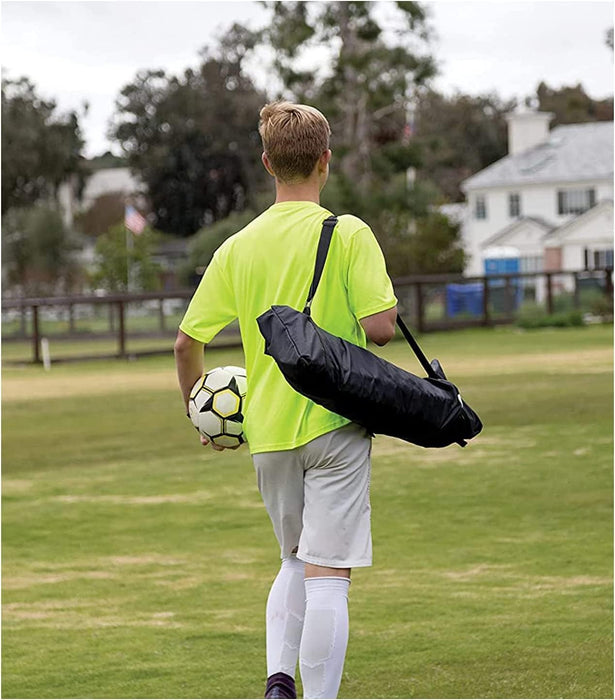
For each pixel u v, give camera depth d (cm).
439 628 716
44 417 2044
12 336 4791
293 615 465
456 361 2894
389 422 437
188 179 10356
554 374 2462
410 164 6009
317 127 472
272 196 7512
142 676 639
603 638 683
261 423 458
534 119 8500
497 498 1161
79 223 10875
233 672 647
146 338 4522
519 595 793
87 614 779
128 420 1966
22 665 661
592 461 1364
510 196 8212
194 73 10312
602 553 917
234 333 4094
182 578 880
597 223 7569
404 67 5834
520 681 606
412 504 1141
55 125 9806
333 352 427
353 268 451
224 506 1177
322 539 445
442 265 5675
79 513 1156
